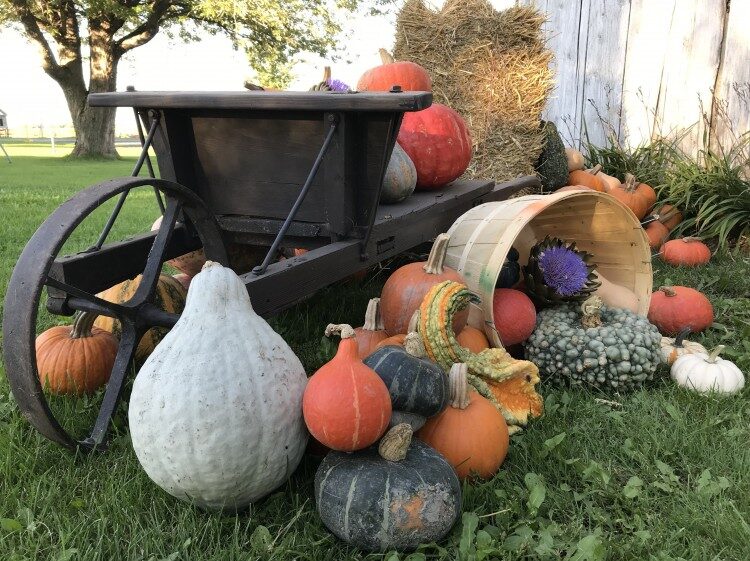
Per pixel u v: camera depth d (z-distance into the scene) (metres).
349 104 2.15
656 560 1.62
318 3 24.17
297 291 2.16
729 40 5.68
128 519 1.79
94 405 2.46
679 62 5.95
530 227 3.46
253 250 3.21
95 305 2.06
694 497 1.90
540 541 1.68
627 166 6.03
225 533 1.77
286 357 1.81
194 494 1.73
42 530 1.76
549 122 5.79
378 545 1.64
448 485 1.69
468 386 2.12
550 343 2.73
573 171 5.77
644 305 3.17
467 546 1.64
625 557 1.67
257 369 1.71
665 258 4.77
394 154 3.18
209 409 1.63
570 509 1.89
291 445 1.76
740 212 5.08
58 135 64.56
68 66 23.61
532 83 5.50
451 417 1.98
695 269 4.60
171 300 2.88
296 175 2.52
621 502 1.90
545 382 2.77
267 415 1.69
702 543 1.71
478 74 5.42
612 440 2.26
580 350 2.66
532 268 3.04
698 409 2.49
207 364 1.67
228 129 2.55
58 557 1.64
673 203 5.53
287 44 24.42
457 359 2.23
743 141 5.59
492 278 2.60
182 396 1.64
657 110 6.13
